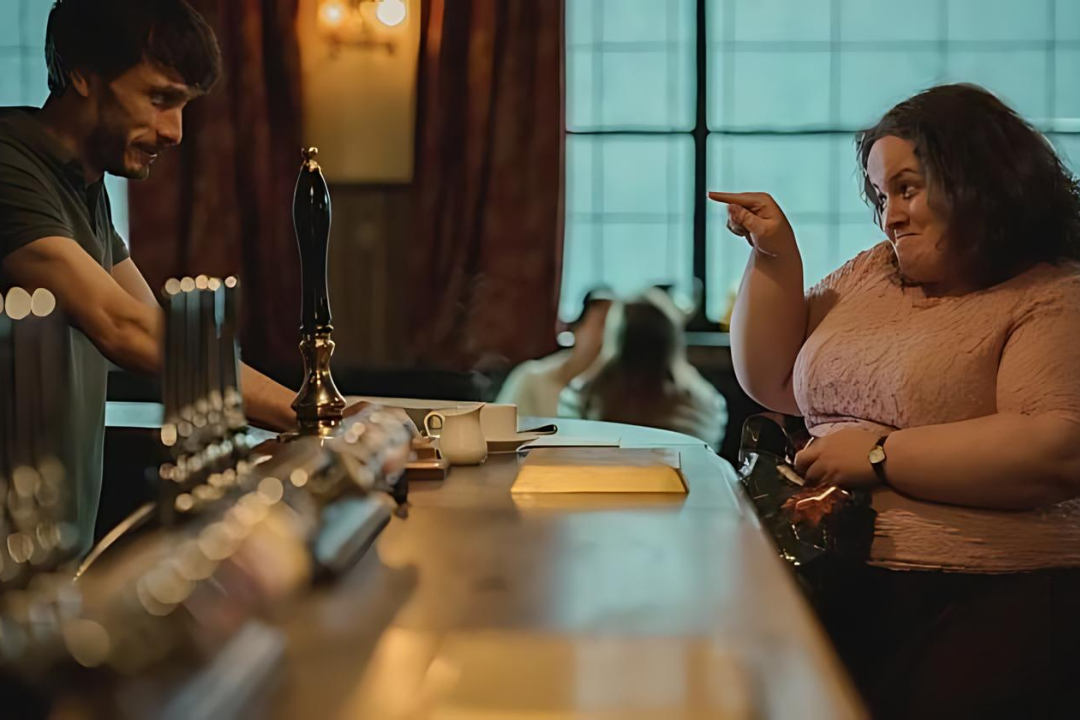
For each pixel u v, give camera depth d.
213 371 1.06
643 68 4.94
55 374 0.79
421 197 4.67
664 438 2.25
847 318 1.98
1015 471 1.67
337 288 4.84
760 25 4.91
